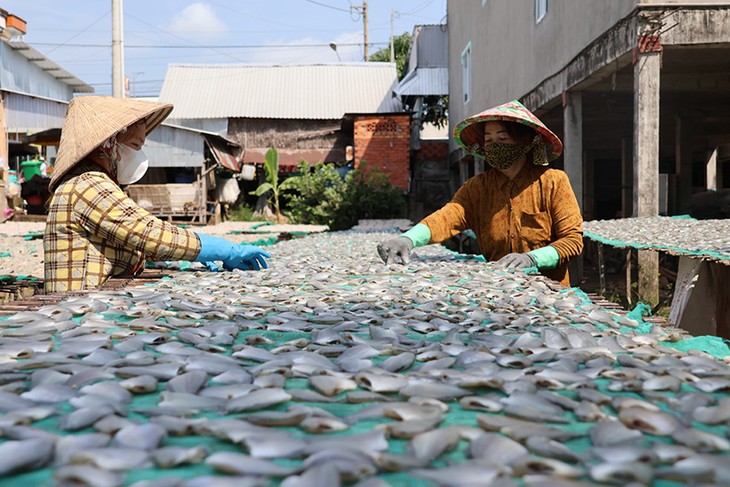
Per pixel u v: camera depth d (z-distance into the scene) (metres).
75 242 2.77
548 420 1.04
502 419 1.01
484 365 1.34
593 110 10.61
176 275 3.07
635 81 6.18
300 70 20.80
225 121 18.81
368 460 0.85
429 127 27.03
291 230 10.47
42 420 1.04
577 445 0.95
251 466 0.83
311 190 17.06
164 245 2.88
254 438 0.91
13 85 18.44
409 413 1.04
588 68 7.38
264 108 19.17
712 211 10.82
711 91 9.23
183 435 0.98
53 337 1.65
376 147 17.55
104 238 2.84
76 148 2.77
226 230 10.27
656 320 2.01
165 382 1.27
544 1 9.46
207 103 19.41
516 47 10.84
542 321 1.90
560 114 10.93
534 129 3.82
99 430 0.98
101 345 1.51
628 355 1.47
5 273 4.51
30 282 4.00
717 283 4.03
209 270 3.37
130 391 1.20
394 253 3.71
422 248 5.39
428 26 19.91
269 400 1.10
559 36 8.53
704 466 0.81
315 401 1.14
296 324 1.85
